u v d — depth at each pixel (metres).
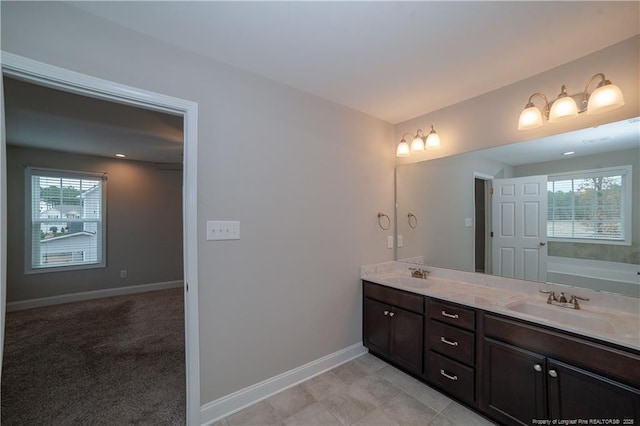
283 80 2.11
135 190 4.93
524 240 2.07
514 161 2.12
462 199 2.43
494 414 1.72
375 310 2.55
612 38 1.61
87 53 1.43
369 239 2.77
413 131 2.84
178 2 1.34
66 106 2.52
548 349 1.50
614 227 1.68
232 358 1.89
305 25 1.51
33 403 1.94
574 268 1.83
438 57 1.81
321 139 2.39
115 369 2.39
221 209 1.86
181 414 1.84
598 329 1.54
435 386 2.11
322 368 2.37
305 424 1.75
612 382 1.29
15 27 1.27
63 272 4.30
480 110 2.32
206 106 1.80
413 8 1.38
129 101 1.57
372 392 2.08
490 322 1.75
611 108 1.62
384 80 2.11
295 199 2.22
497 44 1.67
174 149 4.13
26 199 4.02
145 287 5.02
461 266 2.45
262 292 2.04
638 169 1.59
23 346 2.83
